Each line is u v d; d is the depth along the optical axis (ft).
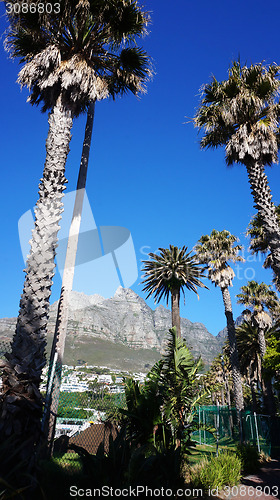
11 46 25.96
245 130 36.24
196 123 41.91
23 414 12.37
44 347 14.42
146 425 22.75
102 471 13.82
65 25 24.03
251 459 32.37
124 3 24.43
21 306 14.89
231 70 38.60
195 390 28.91
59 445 19.89
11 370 13.10
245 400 160.45
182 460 23.26
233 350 85.51
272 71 36.63
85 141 36.52
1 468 11.03
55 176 18.76
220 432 69.26
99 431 22.74
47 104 25.96
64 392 19.36
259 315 95.04
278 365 63.05
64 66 23.04
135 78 29.30
